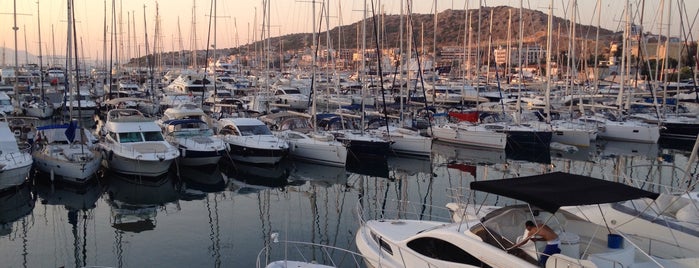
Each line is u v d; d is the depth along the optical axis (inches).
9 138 884.0
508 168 1119.6
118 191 893.8
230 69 3139.8
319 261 578.2
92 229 699.4
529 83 2272.4
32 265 578.6
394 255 438.9
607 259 359.6
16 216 755.4
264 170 1063.0
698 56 1261.1
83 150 927.0
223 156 1090.1
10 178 812.0
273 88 2044.8
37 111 1702.8
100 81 2507.4
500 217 394.3
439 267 397.4
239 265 571.2
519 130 1312.7
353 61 3029.0
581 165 1157.7
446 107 1733.5
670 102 1800.0
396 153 1213.7
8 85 2192.4
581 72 2304.4
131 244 640.4
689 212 461.1
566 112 1601.9
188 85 2046.0
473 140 1317.7
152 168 919.7
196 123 1137.4
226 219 743.7
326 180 1005.2
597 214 473.7
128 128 993.5
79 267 569.0
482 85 2263.8
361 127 1204.5
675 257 423.5
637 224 452.4
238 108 1535.4
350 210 794.2
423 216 756.6
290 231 686.5
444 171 1091.9
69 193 876.0
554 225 399.9
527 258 361.4
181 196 872.9
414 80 2087.8
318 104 1836.9
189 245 634.8
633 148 1360.7
